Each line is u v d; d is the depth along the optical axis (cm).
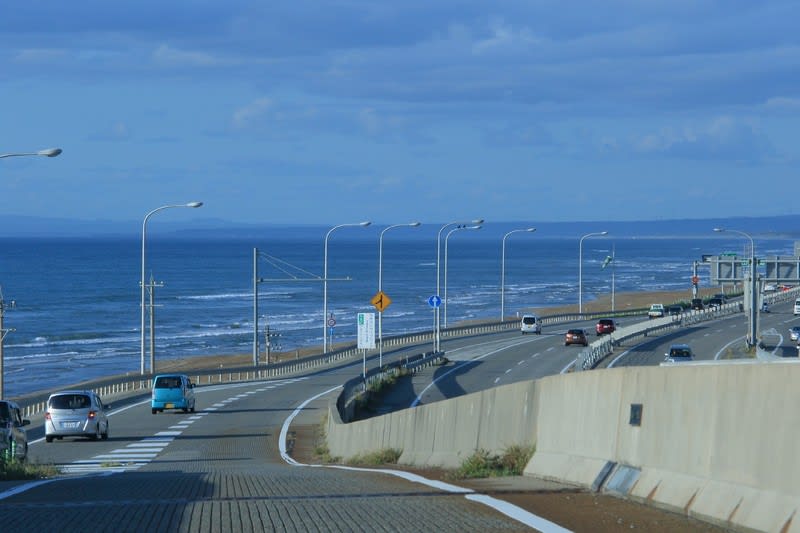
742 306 17512
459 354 11494
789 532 1241
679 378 1633
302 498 1803
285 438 5350
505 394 2511
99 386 7956
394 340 13338
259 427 5934
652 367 1750
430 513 1545
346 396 6800
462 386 8475
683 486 1544
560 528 1380
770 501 1319
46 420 5172
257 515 1572
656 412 1698
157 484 2406
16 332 17862
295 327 18788
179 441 5228
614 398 1875
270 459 4341
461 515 1514
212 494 2025
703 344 11331
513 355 11062
